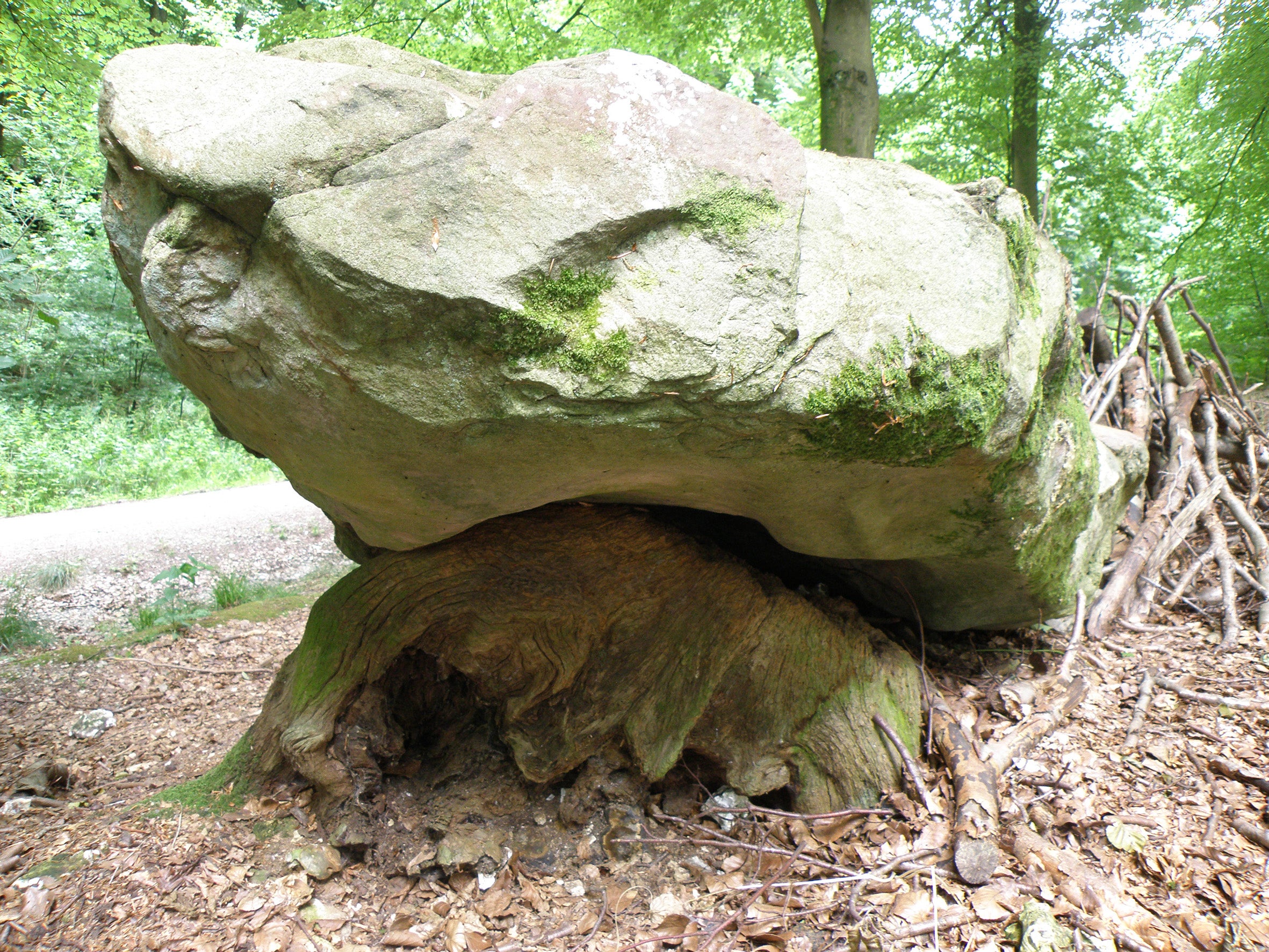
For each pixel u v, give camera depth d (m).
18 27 6.31
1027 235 2.22
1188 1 8.12
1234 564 4.16
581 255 1.51
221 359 1.66
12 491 9.85
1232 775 2.64
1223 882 2.19
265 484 11.80
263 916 2.29
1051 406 2.58
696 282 1.58
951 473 2.13
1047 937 1.98
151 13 11.96
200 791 2.83
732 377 1.61
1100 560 3.75
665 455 1.78
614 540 2.67
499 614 2.63
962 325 1.86
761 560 3.32
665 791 2.81
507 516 2.62
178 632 5.31
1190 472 4.88
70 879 2.39
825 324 1.70
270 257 1.52
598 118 1.52
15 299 11.34
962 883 2.28
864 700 2.77
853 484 2.07
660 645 2.76
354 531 3.00
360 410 1.61
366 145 1.48
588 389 1.56
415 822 2.64
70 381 12.82
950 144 10.28
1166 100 10.19
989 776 2.59
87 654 4.90
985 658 3.56
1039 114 10.12
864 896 2.27
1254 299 10.20
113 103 1.53
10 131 12.09
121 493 10.71
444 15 7.79
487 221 1.46
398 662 2.80
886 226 1.84
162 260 1.53
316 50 1.77
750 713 2.77
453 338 1.50
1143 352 5.67
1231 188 9.40
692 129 1.59
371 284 1.43
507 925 2.33
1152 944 2.01
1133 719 3.05
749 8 8.52
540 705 2.74
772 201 1.65
